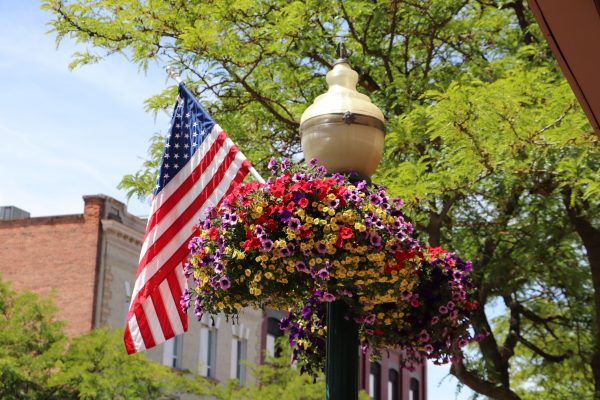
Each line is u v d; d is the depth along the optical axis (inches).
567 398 585.3
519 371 674.8
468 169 376.5
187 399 1246.9
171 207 299.7
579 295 570.3
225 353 1359.5
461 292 241.4
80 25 467.5
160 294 290.4
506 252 534.3
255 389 1195.3
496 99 346.0
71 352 930.7
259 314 1473.9
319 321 257.0
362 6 472.4
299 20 445.7
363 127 236.1
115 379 919.7
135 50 469.7
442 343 245.3
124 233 1181.1
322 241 205.5
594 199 374.6
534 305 622.2
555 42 185.8
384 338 246.2
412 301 233.9
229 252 214.1
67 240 1161.4
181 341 1245.7
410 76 491.8
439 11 488.1
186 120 312.2
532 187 456.4
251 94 483.8
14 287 1168.2
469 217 528.1
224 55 458.0
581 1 169.9
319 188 210.2
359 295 220.7
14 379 870.4
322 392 1183.6
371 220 207.8
